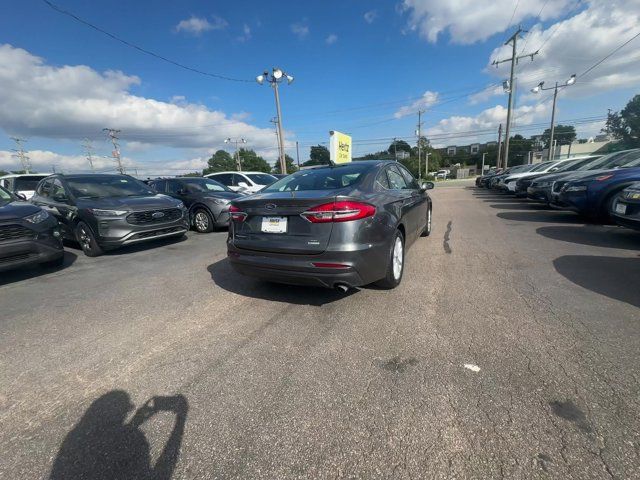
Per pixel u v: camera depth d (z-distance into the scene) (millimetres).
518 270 4195
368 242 3062
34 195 7617
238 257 3393
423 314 3092
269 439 1762
